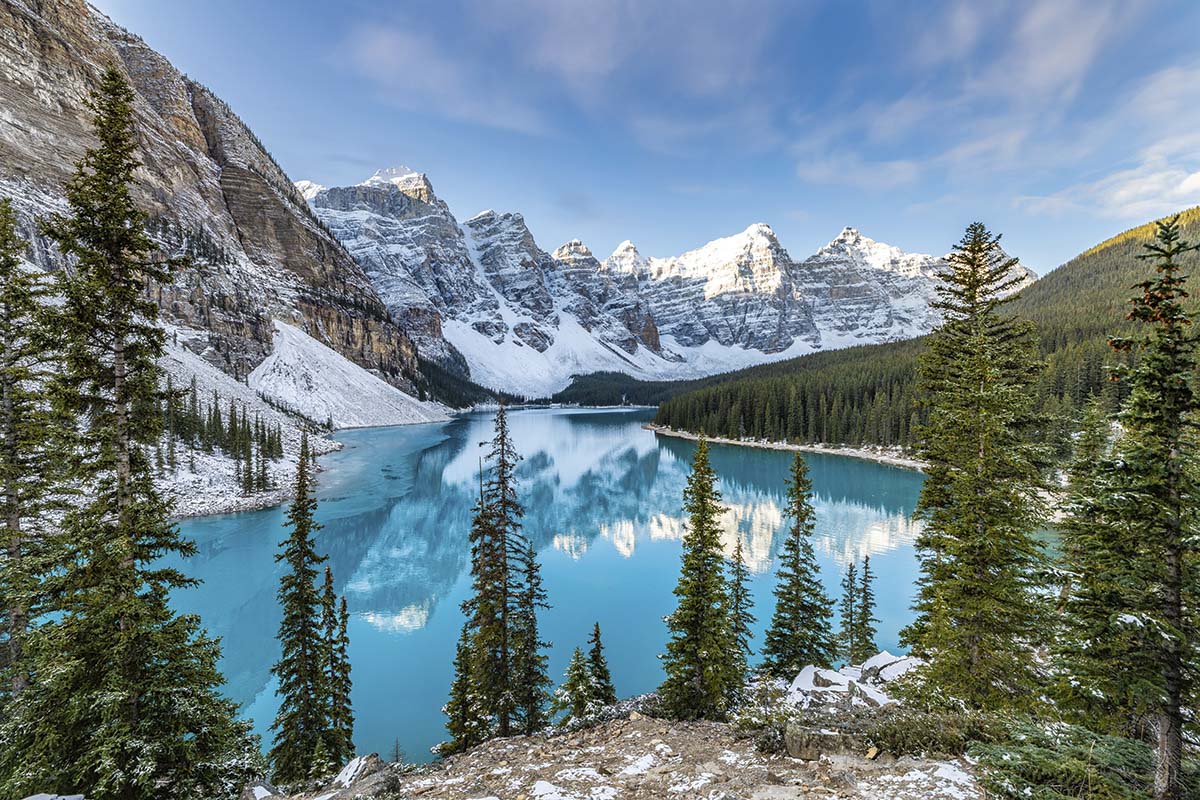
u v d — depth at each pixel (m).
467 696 25.53
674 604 45.41
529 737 16.75
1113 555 9.27
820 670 20.92
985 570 15.97
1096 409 25.06
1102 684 8.77
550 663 35.34
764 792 9.55
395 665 35.50
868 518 66.19
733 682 20.12
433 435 155.62
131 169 12.68
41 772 11.62
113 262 12.73
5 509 15.41
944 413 18.17
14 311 15.68
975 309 20.50
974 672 15.20
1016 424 16.73
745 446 134.00
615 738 14.45
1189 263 81.94
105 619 12.11
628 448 140.75
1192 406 8.43
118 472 12.66
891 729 11.06
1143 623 8.14
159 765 12.59
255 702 30.53
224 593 43.75
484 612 22.72
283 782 20.25
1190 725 8.06
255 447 87.38
